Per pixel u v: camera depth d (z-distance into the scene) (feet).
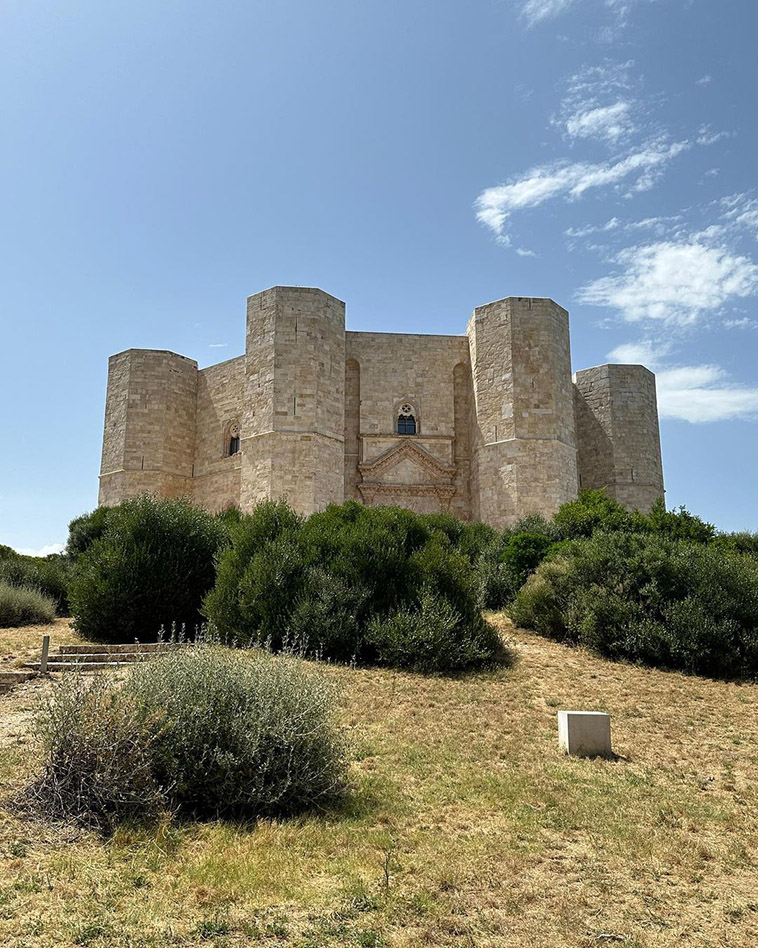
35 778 25.79
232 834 23.53
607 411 134.41
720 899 20.34
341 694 42.22
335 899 19.21
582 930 18.24
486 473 117.19
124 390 137.90
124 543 67.87
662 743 37.60
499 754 34.14
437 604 55.06
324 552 60.49
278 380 115.24
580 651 59.62
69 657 52.06
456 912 18.85
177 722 26.13
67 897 18.51
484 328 121.70
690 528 88.63
